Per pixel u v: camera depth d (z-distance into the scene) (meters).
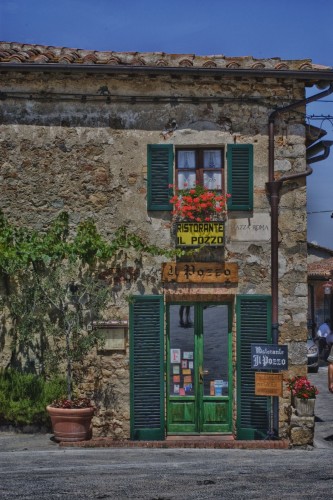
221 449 11.59
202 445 11.75
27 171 12.36
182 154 12.65
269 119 12.42
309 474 8.91
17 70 11.98
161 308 12.30
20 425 12.15
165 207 12.32
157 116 12.41
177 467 9.45
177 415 12.58
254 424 12.27
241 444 11.74
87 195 12.37
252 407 12.29
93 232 12.23
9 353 12.25
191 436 12.52
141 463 9.84
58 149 12.38
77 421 11.61
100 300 11.97
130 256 12.34
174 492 7.67
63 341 12.24
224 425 12.62
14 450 11.02
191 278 12.30
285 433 12.26
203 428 12.60
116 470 9.15
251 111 12.49
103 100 12.38
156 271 12.35
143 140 12.41
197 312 12.64
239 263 12.41
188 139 12.43
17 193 12.34
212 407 12.62
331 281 27.72
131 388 12.23
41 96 12.34
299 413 11.77
